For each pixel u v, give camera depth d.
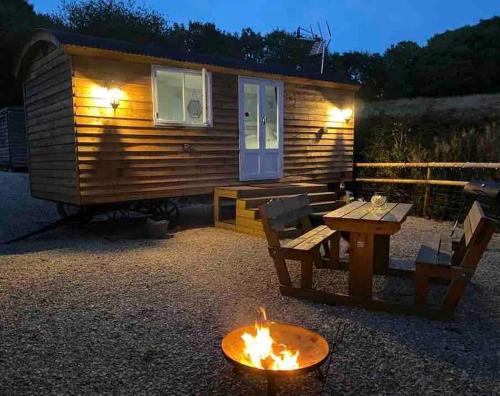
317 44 17.86
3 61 21.81
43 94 7.96
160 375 2.63
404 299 4.09
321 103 10.16
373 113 16.83
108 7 23.16
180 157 7.93
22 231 8.59
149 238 7.05
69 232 8.14
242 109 8.76
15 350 2.91
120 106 7.14
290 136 9.60
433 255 3.79
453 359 2.88
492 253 5.89
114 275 4.68
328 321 3.49
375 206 4.38
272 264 5.25
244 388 2.51
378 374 2.68
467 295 4.16
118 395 2.42
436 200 8.92
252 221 7.23
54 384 2.52
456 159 9.46
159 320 3.46
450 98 21.70
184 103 8.00
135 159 7.37
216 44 27.97
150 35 23.72
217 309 3.73
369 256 3.74
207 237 7.07
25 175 15.48
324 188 8.89
